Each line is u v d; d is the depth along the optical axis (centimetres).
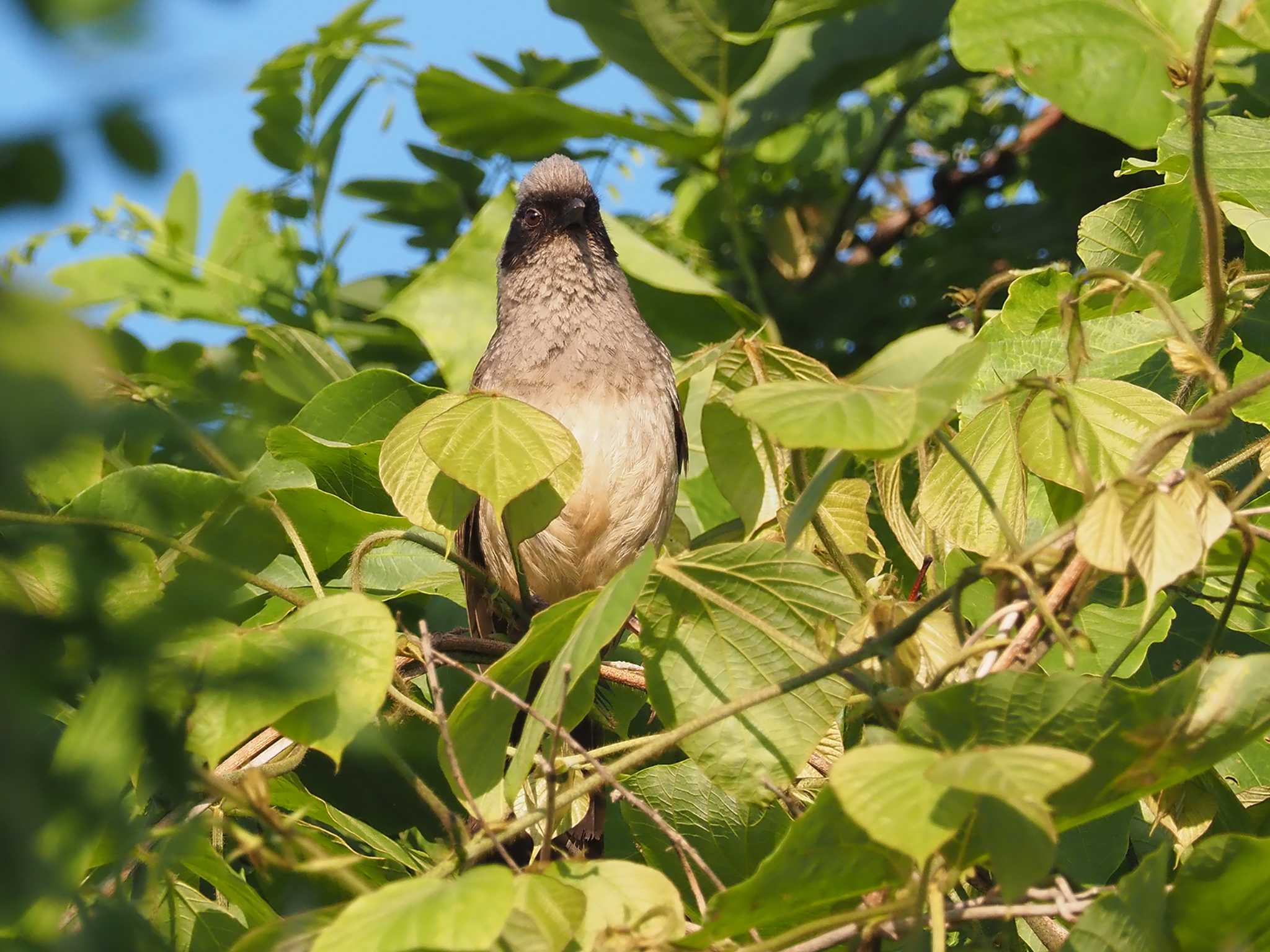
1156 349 652
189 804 479
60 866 236
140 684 284
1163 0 723
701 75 956
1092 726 393
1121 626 565
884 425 394
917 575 655
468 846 457
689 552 512
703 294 916
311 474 661
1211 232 521
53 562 287
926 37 975
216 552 357
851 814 340
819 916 431
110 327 235
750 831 547
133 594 299
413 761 650
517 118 957
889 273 1042
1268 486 632
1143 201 632
